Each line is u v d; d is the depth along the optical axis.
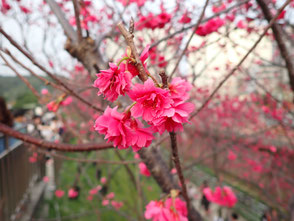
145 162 1.39
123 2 2.23
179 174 0.96
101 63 1.53
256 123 6.28
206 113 6.05
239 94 6.53
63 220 5.27
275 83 5.48
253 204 7.00
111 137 0.73
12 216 3.90
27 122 5.12
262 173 6.86
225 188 2.38
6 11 2.43
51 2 1.79
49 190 6.73
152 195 6.63
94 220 5.34
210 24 1.99
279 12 1.01
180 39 2.29
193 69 1.86
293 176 5.62
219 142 6.10
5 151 3.84
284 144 5.42
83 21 1.91
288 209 4.00
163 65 2.01
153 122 0.63
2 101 4.12
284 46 1.75
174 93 0.71
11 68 1.38
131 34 0.66
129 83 0.63
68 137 7.59
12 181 4.04
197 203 7.41
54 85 1.33
